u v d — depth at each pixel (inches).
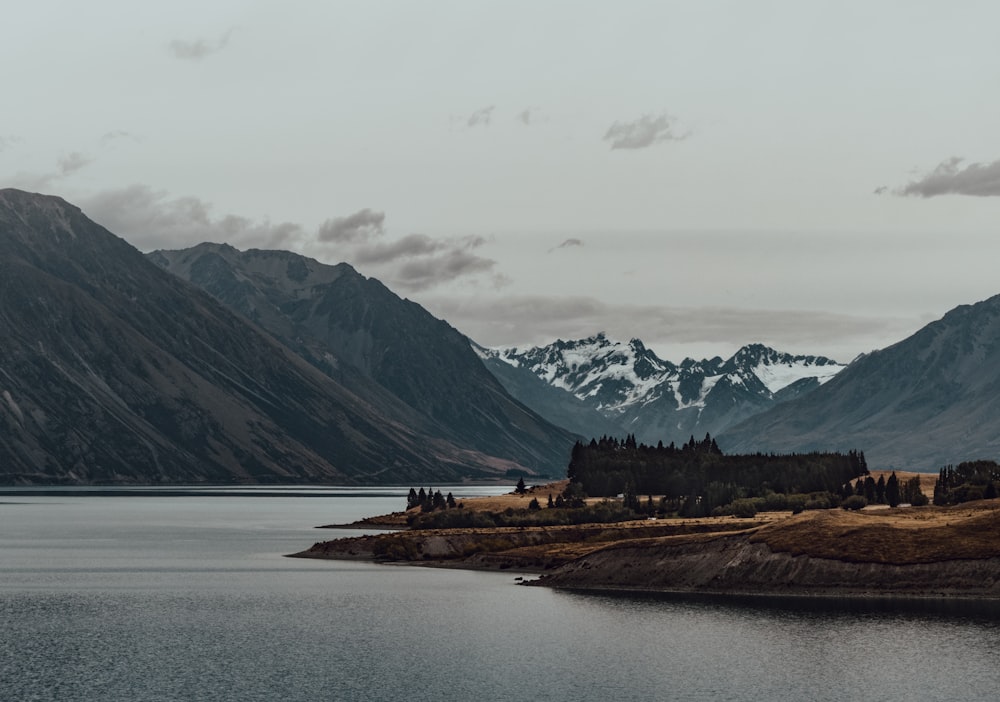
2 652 5816.9
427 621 6786.4
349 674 5378.9
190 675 5324.8
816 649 5826.8
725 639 6127.0
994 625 6348.4
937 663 5506.9
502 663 5620.1
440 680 5251.0
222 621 6815.9
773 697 4936.0
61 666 5482.3
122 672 5374.0
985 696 4918.8
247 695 4950.8
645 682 5196.9
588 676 5334.6
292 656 5782.5
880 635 6131.9
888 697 4913.9
